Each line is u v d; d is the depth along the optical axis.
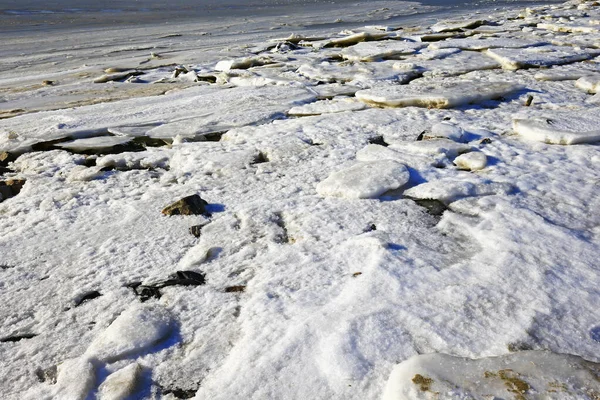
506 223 3.48
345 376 2.26
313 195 4.20
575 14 18.23
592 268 2.93
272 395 2.20
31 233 3.88
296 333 2.52
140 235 3.73
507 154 4.84
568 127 5.20
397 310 2.64
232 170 4.88
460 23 16.97
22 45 17.39
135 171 5.06
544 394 1.98
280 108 7.10
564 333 2.43
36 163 5.46
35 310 2.94
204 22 25.08
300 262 3.20
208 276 3.15
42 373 2.46
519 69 9.06
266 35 19.20
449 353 2.35
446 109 6.57
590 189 3.99
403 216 3.73
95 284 3.15
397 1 40.34
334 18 26.16
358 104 6.95
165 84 10.06
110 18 27.45
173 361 2.48
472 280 2.87
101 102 8.61
